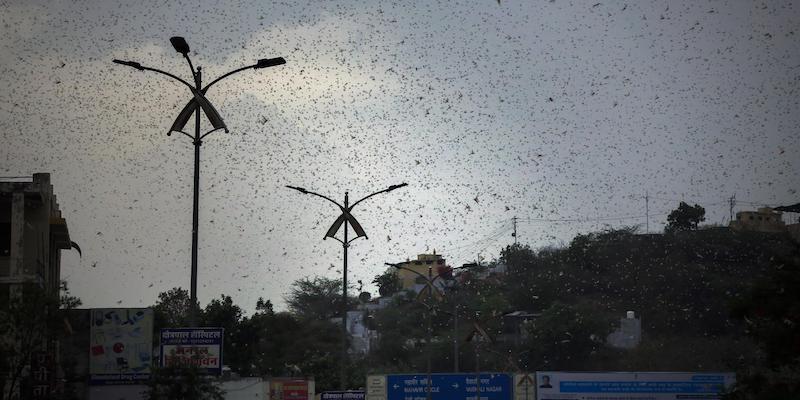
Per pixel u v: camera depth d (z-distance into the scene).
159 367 35.34
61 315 39.72
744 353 75.50
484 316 89.69
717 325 84.88
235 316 80.31
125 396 46.75
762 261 87.88
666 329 87.12
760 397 31.09
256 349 80.44
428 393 57.94
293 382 55.03
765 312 31.16
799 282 30.77
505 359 83.38
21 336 39.16
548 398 59.09
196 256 33.03
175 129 33.12
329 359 81.25
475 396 59.50
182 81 33.22
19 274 47.81
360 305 119.69
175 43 32.06
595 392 58.84
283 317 89.00
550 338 83.56
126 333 47.12
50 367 44.72
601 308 89.19
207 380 35.94
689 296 88.06
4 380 39.16
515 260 104.00
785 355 30.72
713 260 91.75
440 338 91.38
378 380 60.41
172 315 83.44
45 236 51.62
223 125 33.09
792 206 64.81
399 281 134.25
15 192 48.84
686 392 58.28
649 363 79.00
